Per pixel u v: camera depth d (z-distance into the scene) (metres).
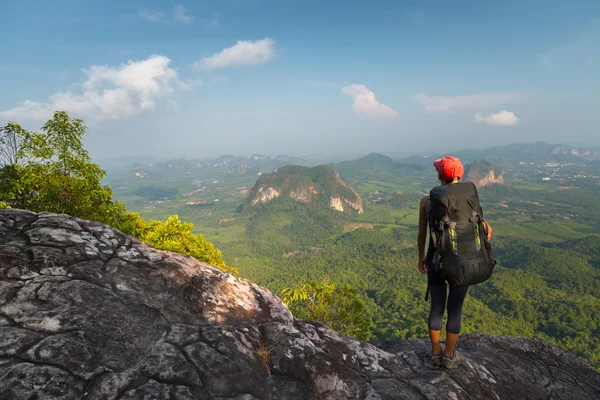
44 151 9.25
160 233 15.05
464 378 2.74
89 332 1.81
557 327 112.12
